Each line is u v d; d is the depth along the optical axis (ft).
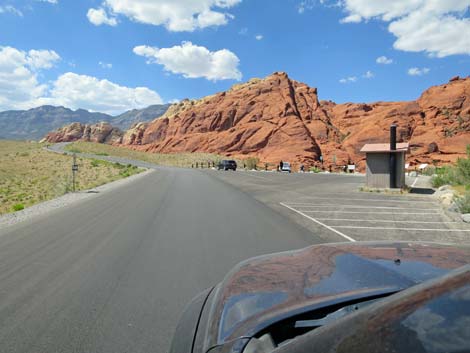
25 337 11.49
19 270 19.15
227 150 417.28
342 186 79.61
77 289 15.98
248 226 31.50
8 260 21.27
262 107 453.17
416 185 80.59
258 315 5.68
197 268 18.99
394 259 7.20
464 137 320.70
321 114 449.48
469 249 8.11
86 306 14.02
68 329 12.03
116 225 32.60
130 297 14.93
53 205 50.62
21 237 28.32
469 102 357.00
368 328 3.82
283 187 77.77
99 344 11.00
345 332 3.97
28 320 12.78
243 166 273.13
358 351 3.56
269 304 5.97
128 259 20.98
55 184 103.24
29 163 216.13
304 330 5.41
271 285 6.72
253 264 8.43
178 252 22.44
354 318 4.17
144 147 636.07
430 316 3.56
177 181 100.58
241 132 420.77
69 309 13.74
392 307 4.02
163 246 24.09
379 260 7.17
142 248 23.63
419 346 3.26
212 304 7.07
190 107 642.22
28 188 100.53
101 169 189.47
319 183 90.53
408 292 4.26
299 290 6.25
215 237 26.86
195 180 105.29
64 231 30.37
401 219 35.99
